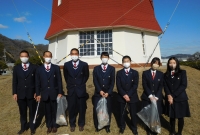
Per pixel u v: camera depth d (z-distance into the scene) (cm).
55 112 515
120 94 497
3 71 3516
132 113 490
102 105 488
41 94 500
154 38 1430
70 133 509
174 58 476
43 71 499
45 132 521
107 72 505
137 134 495
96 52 1297
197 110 635
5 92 878
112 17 1249
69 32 1314
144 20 1333
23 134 515
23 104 505
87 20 1273
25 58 491
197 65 2481
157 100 474
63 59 1239
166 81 487
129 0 1305
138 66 1287
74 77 507
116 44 1260
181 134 486
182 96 464
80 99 512
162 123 559
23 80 497
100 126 486
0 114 656
